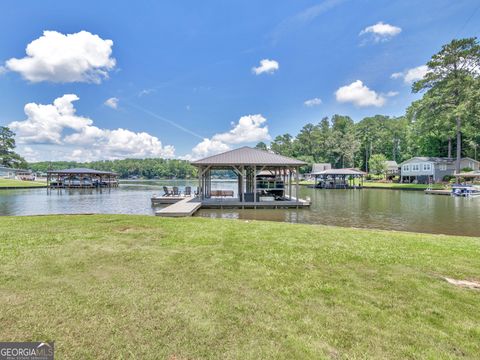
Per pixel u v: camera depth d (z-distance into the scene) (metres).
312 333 2.08
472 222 10.40
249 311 2.41
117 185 44.19
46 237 5.18
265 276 3.26
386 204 16.62
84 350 1.87
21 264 3.59
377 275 3.32
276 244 4.80
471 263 3.80
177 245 4.69
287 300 2.64
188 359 1.78
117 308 2.45
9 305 2.48
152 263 3.70
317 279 3.18
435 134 36.59
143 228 6.20
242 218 11.60
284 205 15.11
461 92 26.44
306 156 60.44
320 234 5.75
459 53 26.22
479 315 2.38
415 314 2.38
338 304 2.56
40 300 2.58
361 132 58.75
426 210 13.81
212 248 4.51
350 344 1.95
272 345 1.93
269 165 15.62
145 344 1.94
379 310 2.45
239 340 1.99
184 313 2.37
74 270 3.41
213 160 15.73
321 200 19.45
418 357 1.82
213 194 19.02
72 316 2.30
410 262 3.83
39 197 22.58
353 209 14.46
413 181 37.97
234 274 3.32
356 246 4.71
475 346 1.94
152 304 2.52
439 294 2.79
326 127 64.88
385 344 1.96
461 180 29.42
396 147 55.81
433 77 28.36
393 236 5.71
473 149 37.88
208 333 2.07
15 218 7.55
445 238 5.68
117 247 4.50
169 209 12.07
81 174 37.78
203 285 2.98
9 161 52.91
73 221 7.02
